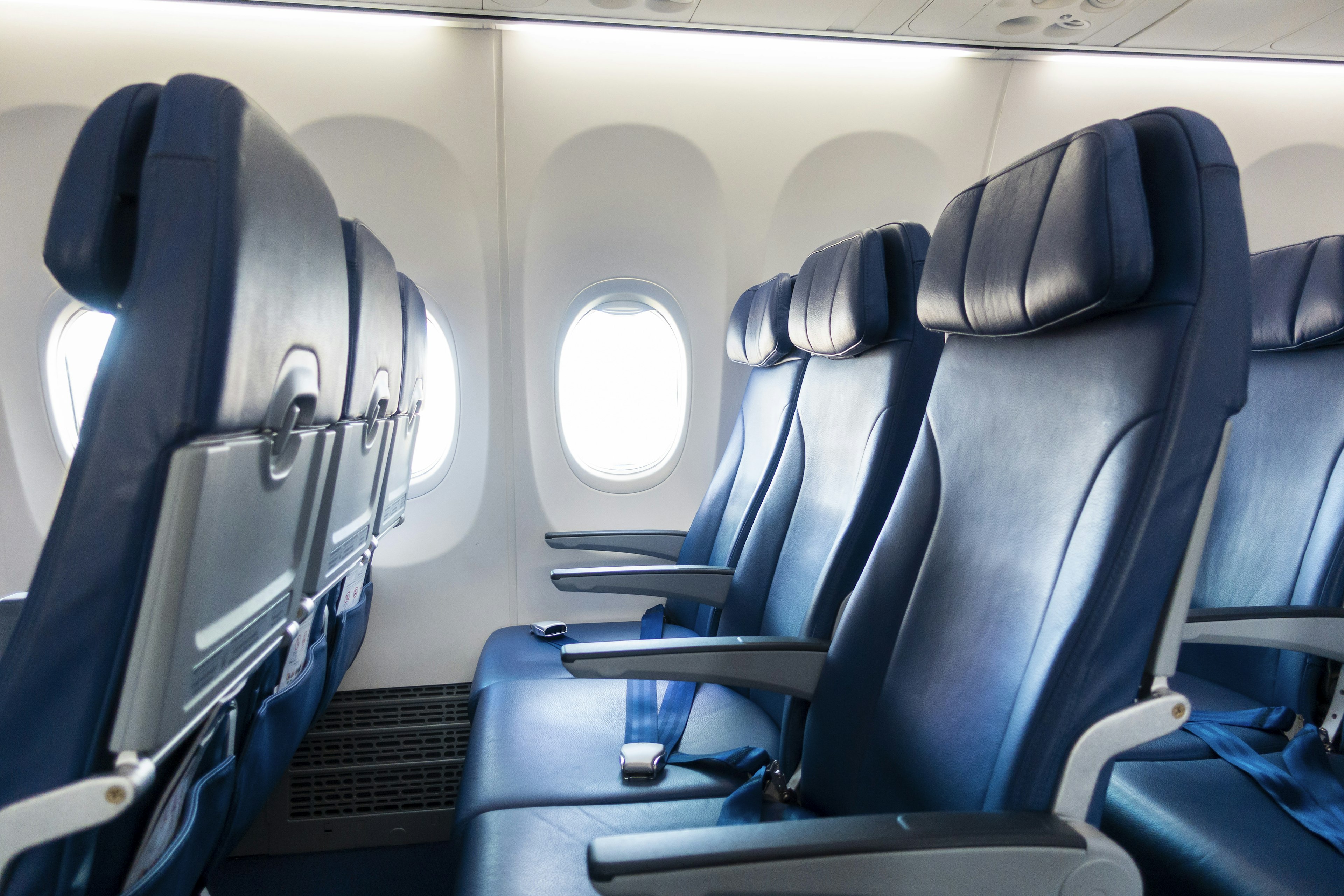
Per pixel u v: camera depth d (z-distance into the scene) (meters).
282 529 0.90
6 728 0.62
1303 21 2.14
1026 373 0.93
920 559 1.05
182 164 0.62
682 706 1.53
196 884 1.07
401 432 1.78
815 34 2.14
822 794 1.09
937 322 1.09
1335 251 1.55
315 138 2.08
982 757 0.81
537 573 2.41
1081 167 0.77
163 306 0.61
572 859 1.05
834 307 1.38
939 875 0.68
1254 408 1.74
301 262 0.78
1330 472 1.53
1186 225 0.72
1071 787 0.74
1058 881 0.70
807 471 1.59
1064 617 0.75
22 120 1.94
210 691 0.75
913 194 2.44
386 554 2.31
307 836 2.09
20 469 2.11
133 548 0.62
